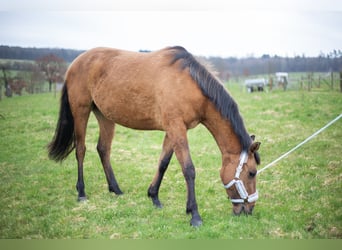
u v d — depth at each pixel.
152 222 3.96
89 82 4.69
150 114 4.10
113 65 4.43
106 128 4.98
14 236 3.71
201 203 4.52
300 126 8.55
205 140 8.00
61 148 5.07
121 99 4.25
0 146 7.54
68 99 4.98
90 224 3.97
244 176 3.75
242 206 3.86
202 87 3.76
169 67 3.95
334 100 11.62
